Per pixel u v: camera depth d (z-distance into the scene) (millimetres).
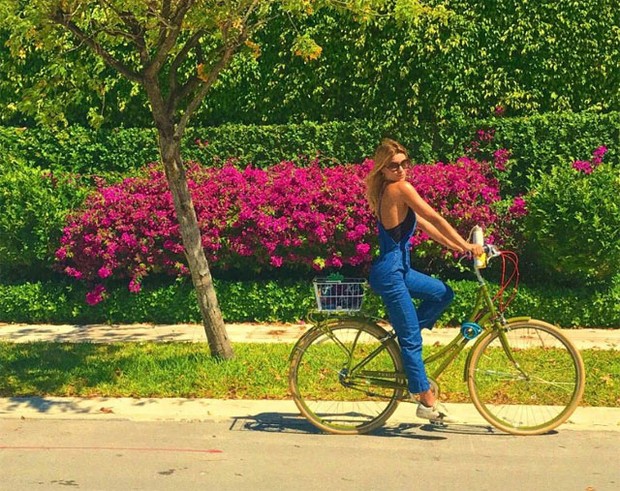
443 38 10594
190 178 9805
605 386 6527
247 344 8055
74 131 11023
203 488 4770
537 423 5824
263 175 9734
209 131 10867
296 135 10711
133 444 5566
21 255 9516
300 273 9883
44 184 9805
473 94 10648
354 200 9203
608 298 8898
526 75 10555
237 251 9258
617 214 8555
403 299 5461
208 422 6043
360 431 5762
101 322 9438
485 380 5875
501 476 4957
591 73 10469
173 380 6812
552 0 10445
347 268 9812
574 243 8633
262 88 10945
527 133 10344
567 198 8648
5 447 5512
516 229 9375
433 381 5688
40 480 4906
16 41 7258
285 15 10742
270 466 5141
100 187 10148
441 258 9328
